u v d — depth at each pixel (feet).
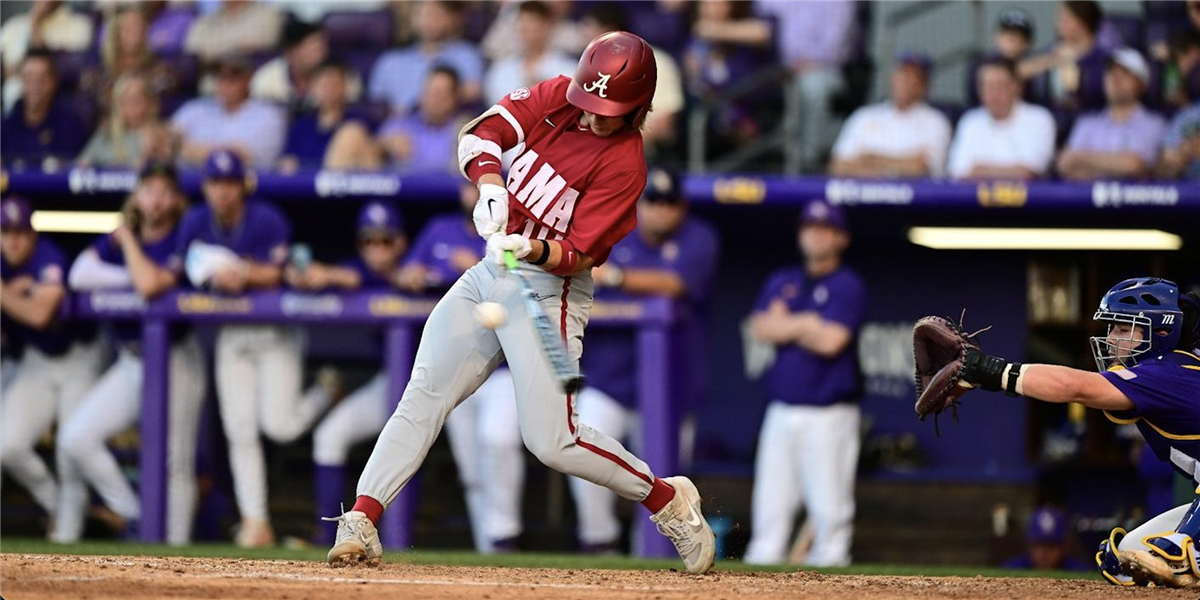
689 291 108.99
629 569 66.69
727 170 131.95
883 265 137.08
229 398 105.81
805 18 135.33
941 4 134.72
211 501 106.11
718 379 136.98
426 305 104.27
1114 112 126.41
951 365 60.70
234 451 105.91
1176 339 61.11
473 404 104.78
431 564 69.15
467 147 56.90
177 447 105.91
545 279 57.36
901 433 134.31
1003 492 125.18
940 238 134.10
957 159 127.03
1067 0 129.08
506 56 136.77
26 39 142.10
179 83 140.15
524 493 104.88
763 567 77.97
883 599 53.83
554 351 53.42
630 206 57.67
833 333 105.81
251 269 105.50
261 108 135.74
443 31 138.00
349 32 140.56
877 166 126.93
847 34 135.64
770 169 132.26
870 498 126.11
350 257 137.18
